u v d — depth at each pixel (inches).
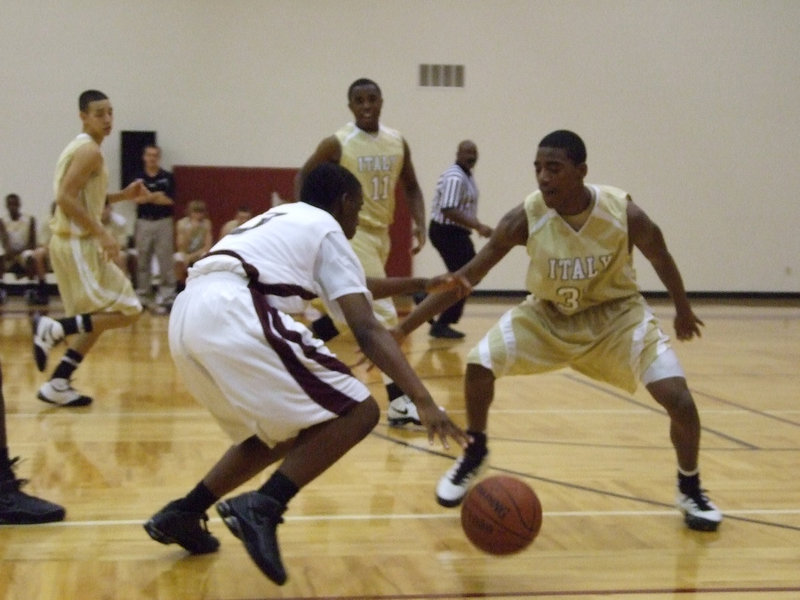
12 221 451.2
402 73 518.6
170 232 455.5
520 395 247.1
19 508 132.3
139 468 165.0
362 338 105.1
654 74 538.9
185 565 117.8
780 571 120.3
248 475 116.1
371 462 173.0
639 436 199.2
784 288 563.5
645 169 544.7
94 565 117.2
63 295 218.1
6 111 489.7
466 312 464.4
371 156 206.5
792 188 557.9
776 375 288.5
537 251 137.0
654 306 520.1
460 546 127.3
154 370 273.0
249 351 102.0
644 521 140.6
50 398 218.2
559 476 165.9
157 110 501.4
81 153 206.1
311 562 120.0
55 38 490.6
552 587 113.2
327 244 108.6
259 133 510.0
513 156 530.9
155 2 496.7
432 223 348.8
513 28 524.4
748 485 161.9
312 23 509.0
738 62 545.3
